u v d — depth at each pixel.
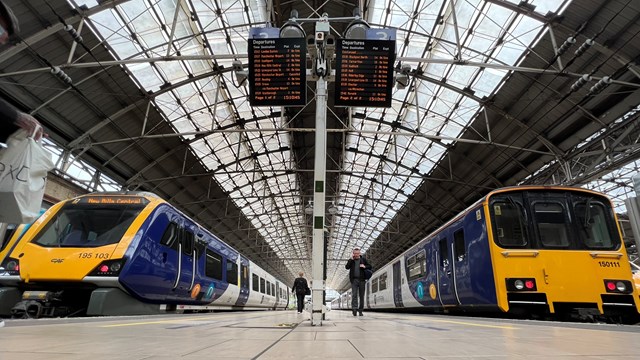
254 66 7.64
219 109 20.30
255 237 43.28
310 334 3.15
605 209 7.43
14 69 12.68
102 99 15.85
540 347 2.28
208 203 29.28
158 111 18.19
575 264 6.84
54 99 14.21
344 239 49.88
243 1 14.82
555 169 18.72
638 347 2.29
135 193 8.62
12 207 2.95
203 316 7.81
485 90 17.20
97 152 17.86
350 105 8.07
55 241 7.26
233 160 25.31
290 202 37.88
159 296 8.42
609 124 15.23
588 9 12.27
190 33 15.47
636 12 11.60
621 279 6.77
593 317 6.54
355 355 1.92
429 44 16.23
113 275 6.90
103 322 4.84
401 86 8.46
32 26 11.85
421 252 12.56
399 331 3.54
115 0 12.55
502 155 20.31
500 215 7.48
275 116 22.03
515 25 14.05
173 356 1.81
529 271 6.85
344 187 33.72
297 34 7.66
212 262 12.43
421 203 29.62
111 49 14.29
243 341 2.54
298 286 14.01
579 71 14.21
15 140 3.03
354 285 8.99
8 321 3.68
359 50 8.14
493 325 4.65
